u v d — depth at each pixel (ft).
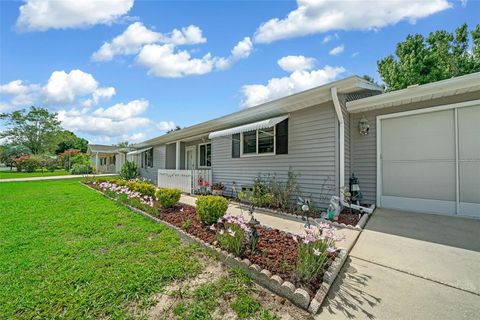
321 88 20.52
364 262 12.16
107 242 15.39
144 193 30.66
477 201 19.11
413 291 9.57
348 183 24.02
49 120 162.20
